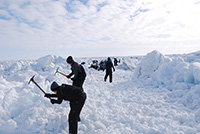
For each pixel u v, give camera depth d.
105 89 6.59
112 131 2.87
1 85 3.91
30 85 4.19
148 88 6.21
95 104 4.29
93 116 3.49
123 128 2.98
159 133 2.82
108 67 8.43
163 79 6.20
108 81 8.88
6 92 3.65
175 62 6.54
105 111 3.88
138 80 7.63
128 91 5.95
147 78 7.43
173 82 5.71
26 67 11.26
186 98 4.36
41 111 3.24
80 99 2.75
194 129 2.86
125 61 17.27
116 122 3.32
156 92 5.51
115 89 6.59
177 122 3.22
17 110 3.25
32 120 2.95
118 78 10.20
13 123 2.78
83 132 2.89
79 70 4.15
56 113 3.35
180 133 2.73
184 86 5.15
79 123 3.18
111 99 4.80
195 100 4.07
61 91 2.67
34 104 3.40
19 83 4.77
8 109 3.16
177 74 5.71
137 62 17.44
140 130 2.96
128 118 3.43
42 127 2.87
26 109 3.23
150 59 7.97
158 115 3.62
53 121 2.99
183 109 3.88
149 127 2.99
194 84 5.19
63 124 3.08
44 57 11.58
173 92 5.06
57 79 6.34
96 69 15.51
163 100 4.62
